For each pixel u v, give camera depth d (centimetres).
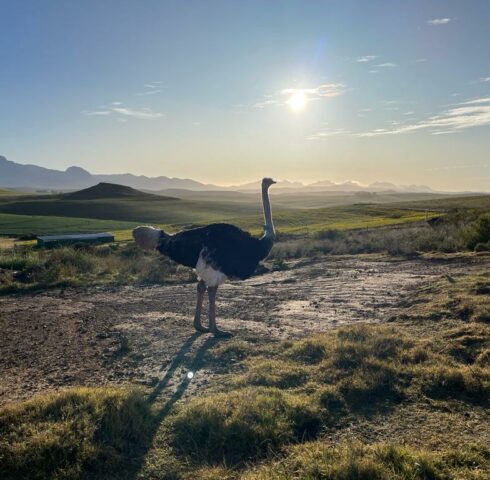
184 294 1073
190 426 429
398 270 1261
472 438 406
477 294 820
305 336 702
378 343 596
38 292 1140
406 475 350
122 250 1855
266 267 1454
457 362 554
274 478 353
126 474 377
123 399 453
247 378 526
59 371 598
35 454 378
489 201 6450
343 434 423
